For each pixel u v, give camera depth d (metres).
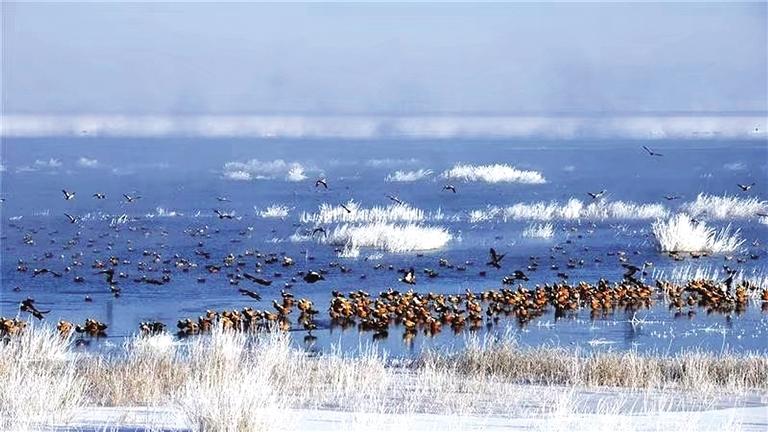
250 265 50.19
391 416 17.50
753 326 34.38
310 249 55.47
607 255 53.25
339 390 20.45
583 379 23.58
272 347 24.94
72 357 26.19
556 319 35.78
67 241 60.06
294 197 91.62
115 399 19.34
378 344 31.45
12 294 42.34
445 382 21.97
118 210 80.62
